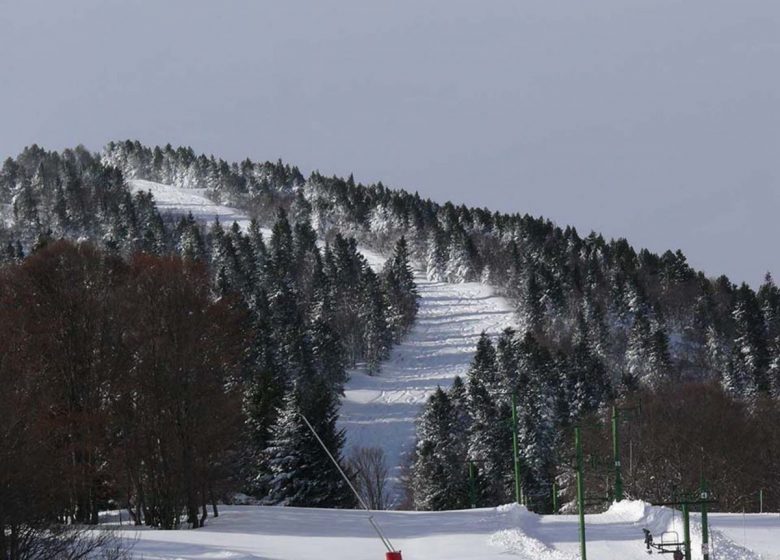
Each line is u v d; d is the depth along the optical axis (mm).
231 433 82375
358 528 72188
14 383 53375
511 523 73500
